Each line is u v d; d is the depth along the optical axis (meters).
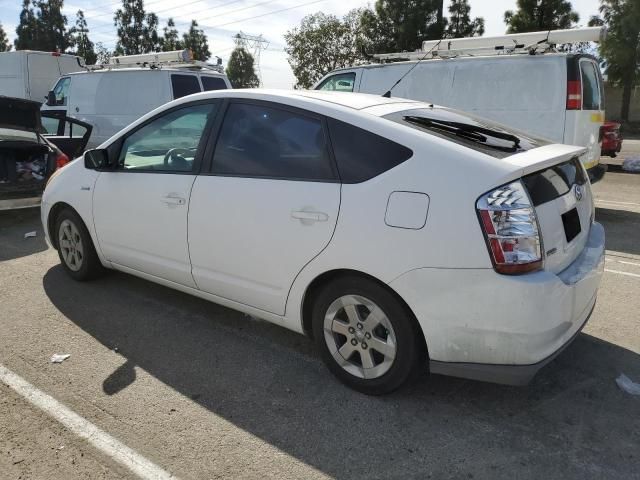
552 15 25.41
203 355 3.49
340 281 2.94
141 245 3.94
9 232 6.62
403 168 2.73
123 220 4.02
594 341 3.73
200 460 2.51
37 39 43.88
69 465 2.46
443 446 2.62
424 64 8.11
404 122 2.97
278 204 3.09
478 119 3.58
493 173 2.53
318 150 3.03
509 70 7.38
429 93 8.09
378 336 2.90
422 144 2.74
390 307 2.77
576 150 3.12
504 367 2.58
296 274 3.07
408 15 26.16
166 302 4.32
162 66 11.03
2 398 2.96
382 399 2.99
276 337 3.76
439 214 2.57
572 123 6.95
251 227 3.21
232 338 3.73
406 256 2.65
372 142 2.87
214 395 3.03
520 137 3.26
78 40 45.69
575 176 3.18
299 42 30.92
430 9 26.17
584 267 2.86
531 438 2.68
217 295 3.59
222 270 3.45
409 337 2.77
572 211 2.97
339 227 2.84
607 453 2.56
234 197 3.29
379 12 27.00
